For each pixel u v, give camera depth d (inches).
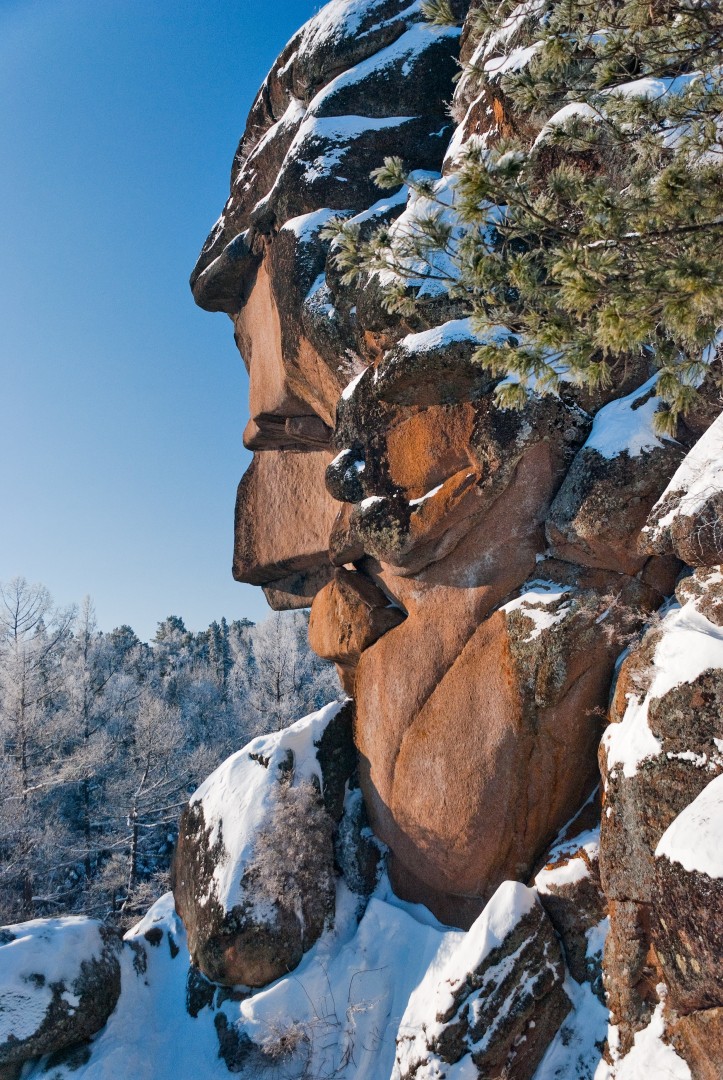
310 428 457.4
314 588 507.2
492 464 298.8
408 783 326.6
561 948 256.5
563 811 290.2
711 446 223.1
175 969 364.8
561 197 161.5
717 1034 167.3
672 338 148.3
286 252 396.2
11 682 886.4
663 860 176.4
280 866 343.6
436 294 302.8
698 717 204.4
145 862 1086.4
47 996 318.0
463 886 309.6
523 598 298.2
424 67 397.1
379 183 163.5
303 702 1222.9
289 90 463.5
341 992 308.8
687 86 158.4
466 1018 244.5
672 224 139.6
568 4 162.7
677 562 273.0
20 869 807.1
